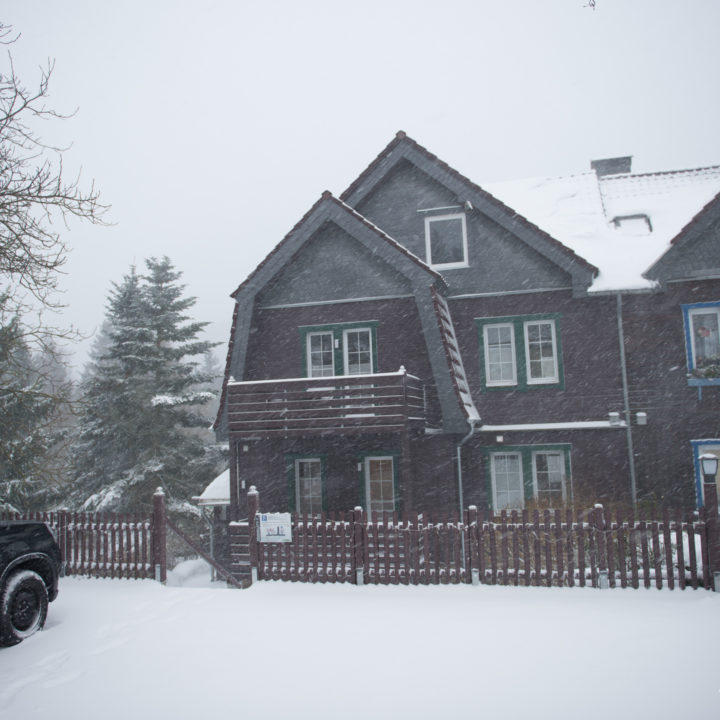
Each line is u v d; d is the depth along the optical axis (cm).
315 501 1559
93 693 618
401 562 998
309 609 876
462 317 1568
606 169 1997
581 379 1492
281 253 1541
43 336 1150
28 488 2030
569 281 1506
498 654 675
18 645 764
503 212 1517
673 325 1455
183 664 687
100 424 2486
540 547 932
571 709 540
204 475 2622
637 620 759
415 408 1393
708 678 591
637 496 1437
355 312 1547
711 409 1423
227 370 1559
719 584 853
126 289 2702
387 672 640
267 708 568
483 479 1524
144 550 1073
